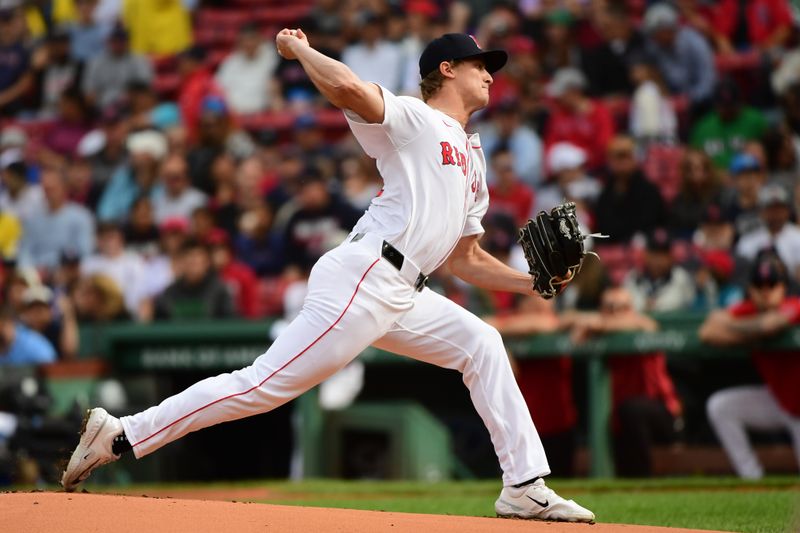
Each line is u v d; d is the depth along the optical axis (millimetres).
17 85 58031
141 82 52531
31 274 39469
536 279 16234
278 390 15078
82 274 43281
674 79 46469
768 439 32750
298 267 41781
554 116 45688
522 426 15602
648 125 44844
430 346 15906
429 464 31750
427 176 15164
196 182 45969
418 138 15094
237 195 45156
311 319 15016
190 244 37562
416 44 50781
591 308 31719
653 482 27516
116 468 32219
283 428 35875
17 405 31844
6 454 31062
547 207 42281
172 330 33750
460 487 28016
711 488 26078
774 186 38750
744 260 35969
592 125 45125
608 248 39406
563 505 15281
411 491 27297
